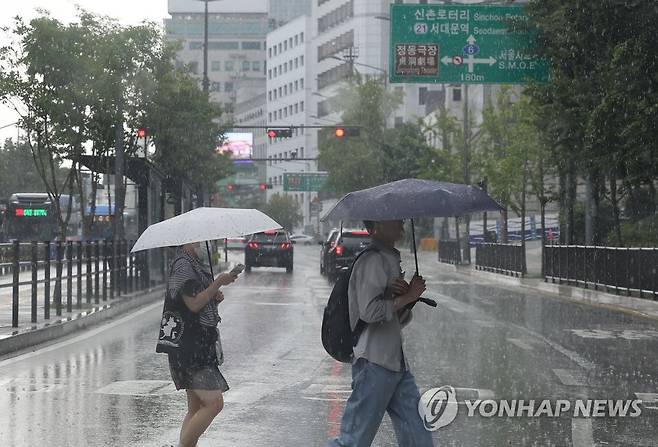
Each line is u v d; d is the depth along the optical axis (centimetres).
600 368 2050
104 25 4059
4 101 3903
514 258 5900
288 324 3050
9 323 2702
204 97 6047
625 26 3553
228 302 3975
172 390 1753
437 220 12962
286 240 6850
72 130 3969
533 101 4475
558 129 4322
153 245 1110
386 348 977
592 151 3941
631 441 1354
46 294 2795
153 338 2634
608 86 3681
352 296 973
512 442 1341
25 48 3878
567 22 4025
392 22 4762
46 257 2792
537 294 4562
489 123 7744
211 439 1345
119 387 1784
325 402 1645
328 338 987
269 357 2252
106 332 2797
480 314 3394
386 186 973
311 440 1343
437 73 4759
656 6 3466
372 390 975
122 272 4012
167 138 5425
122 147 4091
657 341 2553
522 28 4484
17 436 1357
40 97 3806
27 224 8194
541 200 6084
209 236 1107
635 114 3531
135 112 4512
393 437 1370
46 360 2170
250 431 1402
